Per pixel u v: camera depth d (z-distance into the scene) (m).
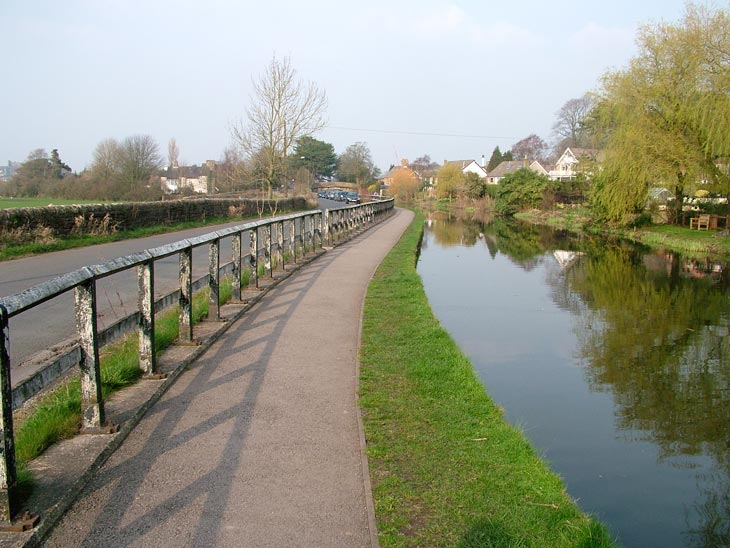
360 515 3.68
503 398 7.79
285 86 33.28
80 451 4.08
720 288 16.86
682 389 8.36
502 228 40.12
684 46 26.94
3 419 3.16
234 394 5.59
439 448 4.88
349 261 16.31
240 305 9.11
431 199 83.88
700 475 5.87
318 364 6.71
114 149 46.50
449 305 13.80
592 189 35.16
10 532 3.14
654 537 4.78
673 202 34.09
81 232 18.00
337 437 4.82
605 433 6.81
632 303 14.55
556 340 10.83
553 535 3.81
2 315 3.10
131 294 9.80
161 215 23.97
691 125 27.28
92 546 3.19
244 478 4.04
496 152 113.12
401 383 6.39
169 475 4.00
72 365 4.14
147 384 5.48
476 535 3.61
